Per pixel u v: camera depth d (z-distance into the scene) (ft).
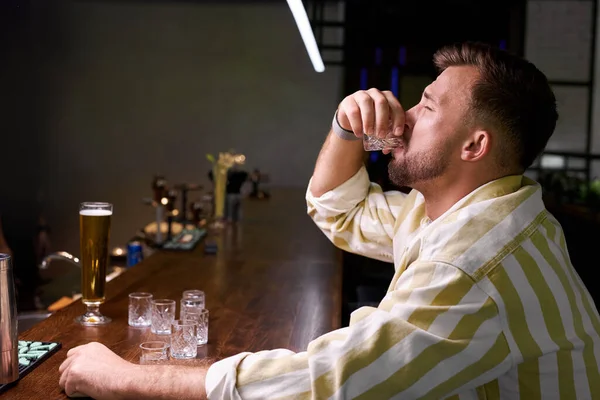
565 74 25.99
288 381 3.68
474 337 3.58
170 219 11.32
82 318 5.75
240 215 13.73
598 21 25.77
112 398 3.93
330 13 27.99
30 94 27.09
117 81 27.37
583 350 3.89
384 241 5.54
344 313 7.66
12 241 27.17
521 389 3.78
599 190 17.80
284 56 27.53
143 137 27.58
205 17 27.35
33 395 4.11
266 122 27.68
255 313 6.29
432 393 3.56
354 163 5.55
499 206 3.91
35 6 26.81
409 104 28.60
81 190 27.50
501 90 4.05
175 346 4.96
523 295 3.67
